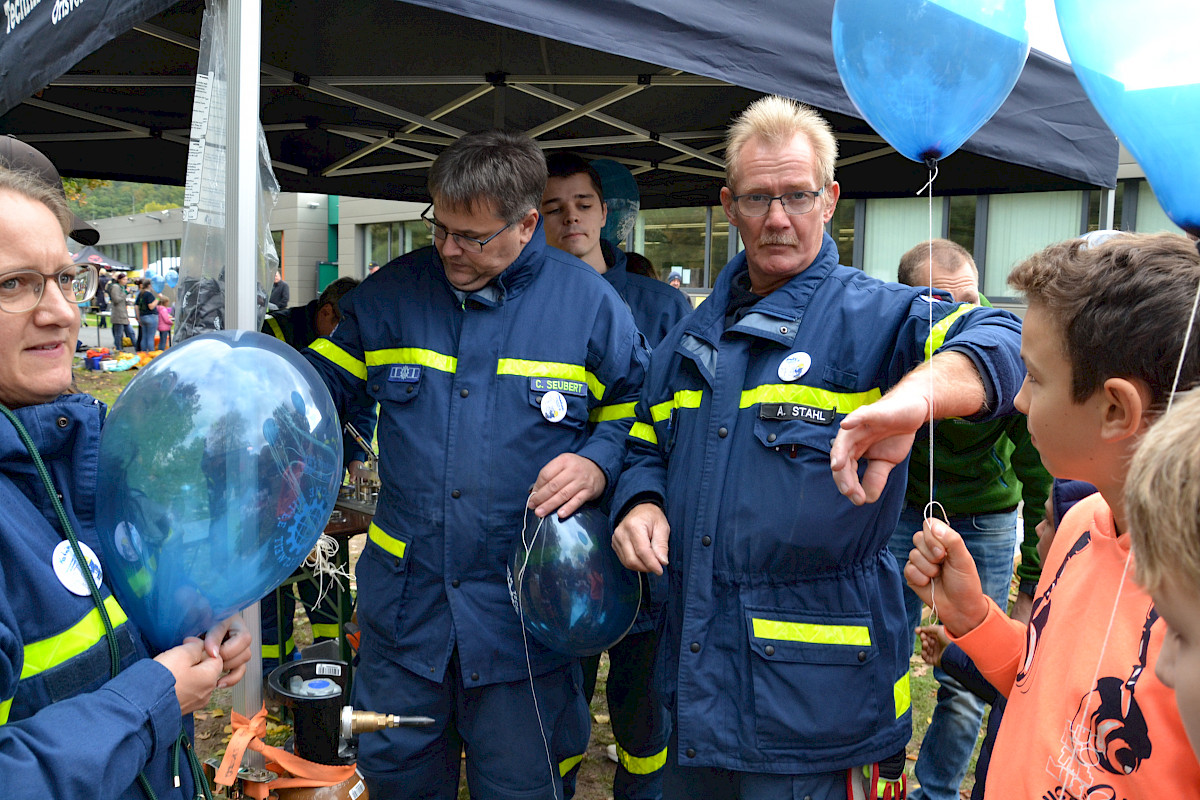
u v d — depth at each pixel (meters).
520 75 3.21
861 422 1.21
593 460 1.85
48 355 1.04
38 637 0.95
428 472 1.87
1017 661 1.24
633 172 4.79
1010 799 0.97
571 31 1.65
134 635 1.10
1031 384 1.05
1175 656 0.62
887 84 1.43
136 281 20.25
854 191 4.71
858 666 1.55
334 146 4.61
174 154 4.67
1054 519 1.33
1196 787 0.78
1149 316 0.86
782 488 1.55
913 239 9.16
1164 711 0.81
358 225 18.94
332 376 2.03
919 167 4.13
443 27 2.82
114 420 1.11
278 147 4.60
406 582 1.89
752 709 1.55
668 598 1.71
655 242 11.05
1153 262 0.89
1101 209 3.11
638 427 1.86
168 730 1.01
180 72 3.37
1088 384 0.91
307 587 3.53
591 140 4.11
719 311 1.74
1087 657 0.92
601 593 1.71
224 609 1.14
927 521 1.28
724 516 1.60
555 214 2.81
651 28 1.77
